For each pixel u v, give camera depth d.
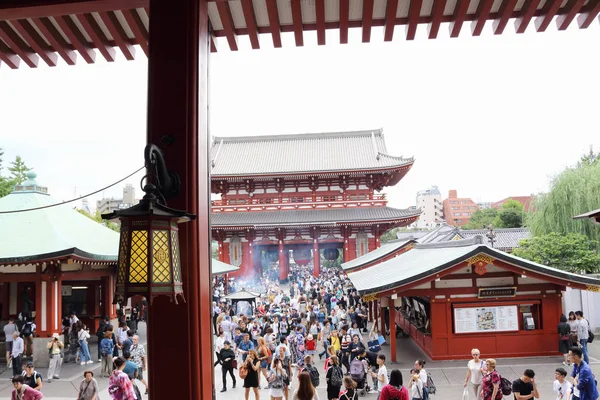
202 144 5.29
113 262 29.11
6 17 5.72
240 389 19.56
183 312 4.80
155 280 4.07
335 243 65.62
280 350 16.69
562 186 36.97
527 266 21.33
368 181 64.50
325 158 69.62
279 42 6.41
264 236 63.09
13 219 27.72
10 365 23.78
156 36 5.16
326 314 32.94
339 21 6.13
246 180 64.50
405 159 63.22
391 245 47.72
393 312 22.97
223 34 6.39
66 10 5.60
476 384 14.73
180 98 5.05
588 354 23.36
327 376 14.60
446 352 22.30
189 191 4.93
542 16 5.93
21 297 27.52
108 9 5.60
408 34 6.18
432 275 21.31
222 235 61.84
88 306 31.56
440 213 180.00
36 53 6.73
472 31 6.24
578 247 32.91
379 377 16.33
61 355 22.02
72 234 28.12
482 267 21.36
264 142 76.81
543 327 22.28
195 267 4.88
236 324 26.56
